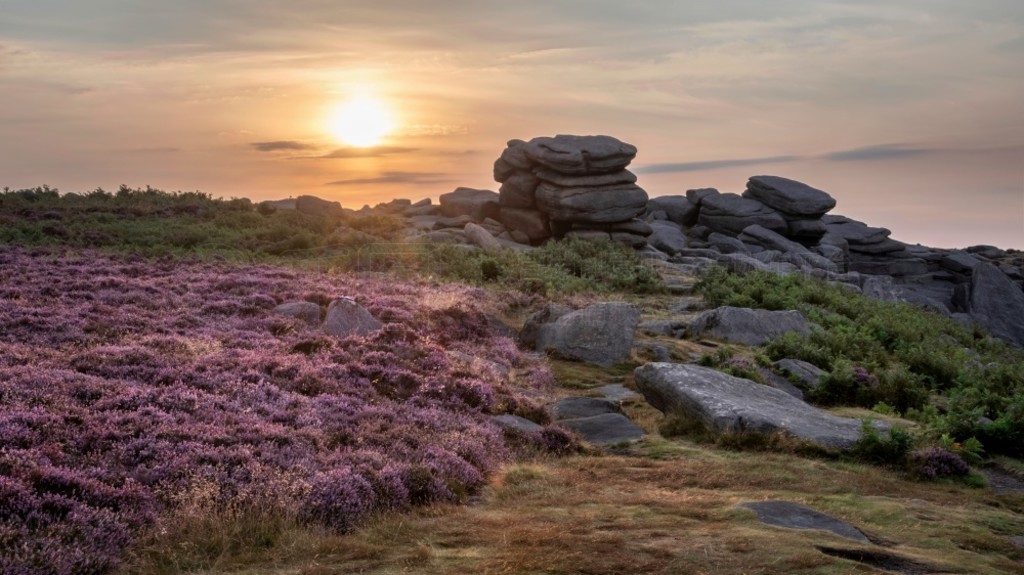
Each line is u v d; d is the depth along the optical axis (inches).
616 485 581.6
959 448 694.5
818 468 639.8
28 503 399.9
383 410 678.5
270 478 478.6
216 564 385.4
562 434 716.0
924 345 1451.8
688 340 1311.5
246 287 1218.6
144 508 429.1
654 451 700.0
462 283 1563.7
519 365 1066.7
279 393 682.8
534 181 2573.8
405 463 546.3
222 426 567.2
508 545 420.5
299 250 1873.8
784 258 2596.0
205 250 1742.1
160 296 1119.0
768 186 2989.7
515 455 666.2
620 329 1147.9
